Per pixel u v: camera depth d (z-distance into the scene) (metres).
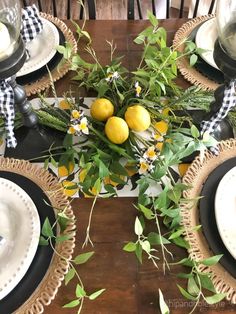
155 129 0.67
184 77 0.77
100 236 0.59
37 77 0.77
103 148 0.67
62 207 0.61
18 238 0.56
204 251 0.56
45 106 0.72
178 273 0.56
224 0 0.62
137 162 0.63
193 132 0.61
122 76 0.77
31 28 0.79
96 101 0.67
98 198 0.63
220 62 0.58
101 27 0.88
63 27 0.87
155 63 0.70
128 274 0.56
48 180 0.64
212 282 0.53
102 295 0.54
